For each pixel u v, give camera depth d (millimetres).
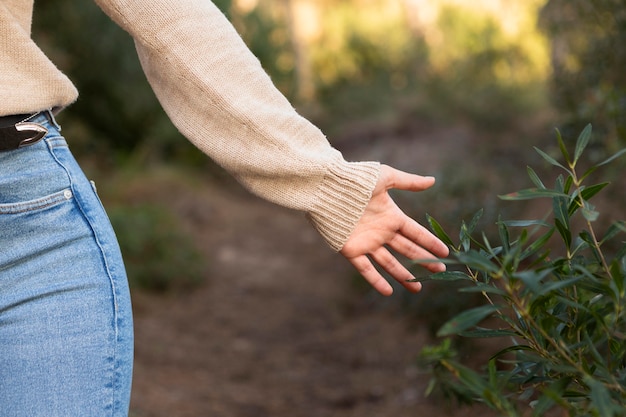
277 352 5113
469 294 4227
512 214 5270
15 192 1264
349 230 1379
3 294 1238
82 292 1271
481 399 1395
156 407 3699
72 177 1312
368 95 18500
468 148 11297
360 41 20625
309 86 20750
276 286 7113
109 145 11078
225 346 5238
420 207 5500
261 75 1415
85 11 9539
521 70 13344
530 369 1332
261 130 1367
